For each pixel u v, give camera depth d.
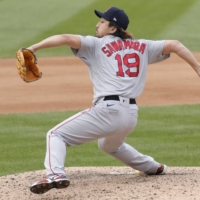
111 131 19.23
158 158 29.17
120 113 19.03
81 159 29.69
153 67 66.69
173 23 89.62
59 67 67.38
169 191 19.11
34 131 36.88
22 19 94.38
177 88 53.94
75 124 19.06
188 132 35.47
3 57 73.56
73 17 94.50
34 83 58.38
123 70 19.34
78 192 19.89
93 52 19.47
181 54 20.12
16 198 19.73
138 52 19.84
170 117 40.47
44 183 17.80
